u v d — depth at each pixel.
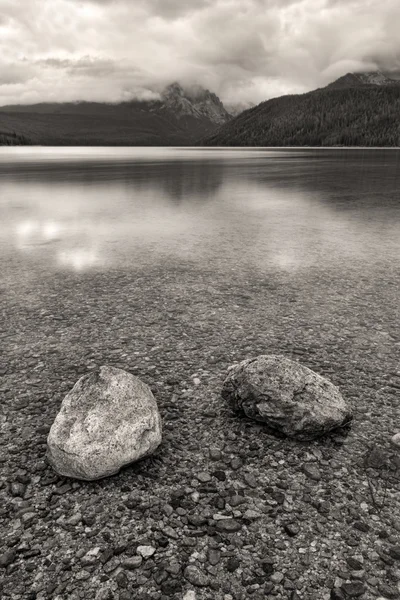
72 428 5.43
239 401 6.52
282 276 13.74
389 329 9.76
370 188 39.62
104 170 67.81
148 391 6.11
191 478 5.39
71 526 4.70
